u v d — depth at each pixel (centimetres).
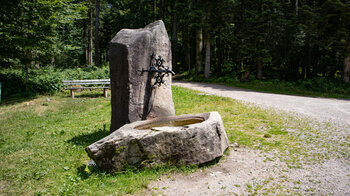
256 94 1369
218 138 451
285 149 506
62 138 609
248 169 415
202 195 332
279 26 2055
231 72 2294
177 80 2380
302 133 617
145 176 380
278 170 408
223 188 350
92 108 1027
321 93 1466
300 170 406
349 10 1659
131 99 524
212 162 441
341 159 450
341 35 1722
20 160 462
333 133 614
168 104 619
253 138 582
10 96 1309
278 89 1644
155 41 580
